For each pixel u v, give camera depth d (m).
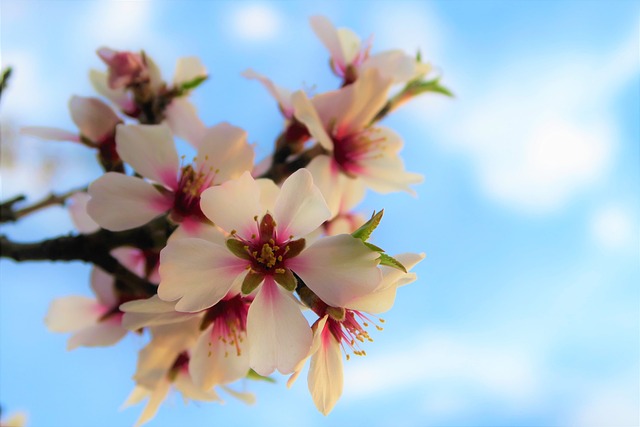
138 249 0.29
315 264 0.25
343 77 0.31
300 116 0.28
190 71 0.32
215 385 0.27
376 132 0.30
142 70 0.31
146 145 0.27
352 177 0.30
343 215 0.31
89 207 0.26
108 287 0.31
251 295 0.27
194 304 0.25
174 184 0.27
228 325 0.27
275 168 0.29
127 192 0.26
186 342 0.27
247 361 0.27
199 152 0.27
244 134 0.27
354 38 0.32
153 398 0.28
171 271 0.24
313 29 0.31
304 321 0.25
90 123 0.30
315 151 0.29
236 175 0.27
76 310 0.32
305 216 0.25
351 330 0.26
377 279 0.24
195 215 0.27
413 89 0.32
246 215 0.25
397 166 0.30
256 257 0.25
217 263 0.25
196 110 0.31
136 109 0.31
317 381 0.25
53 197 0.31
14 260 0.28
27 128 0.29
